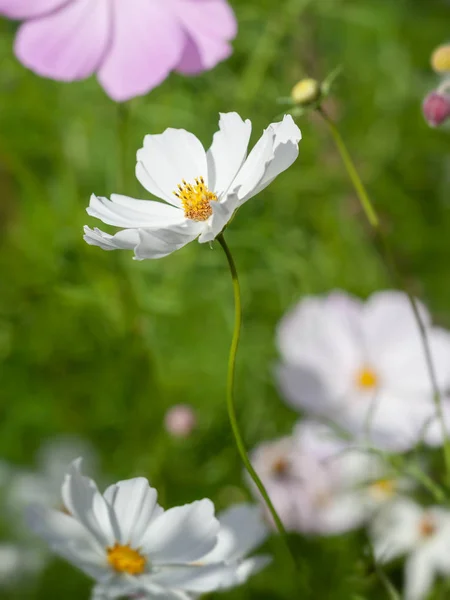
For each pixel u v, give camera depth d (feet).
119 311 3.14
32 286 3.25
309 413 2.82
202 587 2.04
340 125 3.33
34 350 3.23
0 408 3.21
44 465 2.97
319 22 3.46
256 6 3.31
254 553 2.81
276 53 3.27
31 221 3.25
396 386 2.82
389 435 2.72
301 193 3.32
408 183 3.58
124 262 3.13
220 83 3.28
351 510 2.78
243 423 3.10
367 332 2.86
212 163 2.12
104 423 3.16
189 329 3.23
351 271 3.30
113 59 2.75
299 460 2.83
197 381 3.18
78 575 2.82
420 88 3.59
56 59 2.75
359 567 2.37
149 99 3.23
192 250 3.17
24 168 3.24
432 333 2.85
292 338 2.88
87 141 3.28
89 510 2.06
